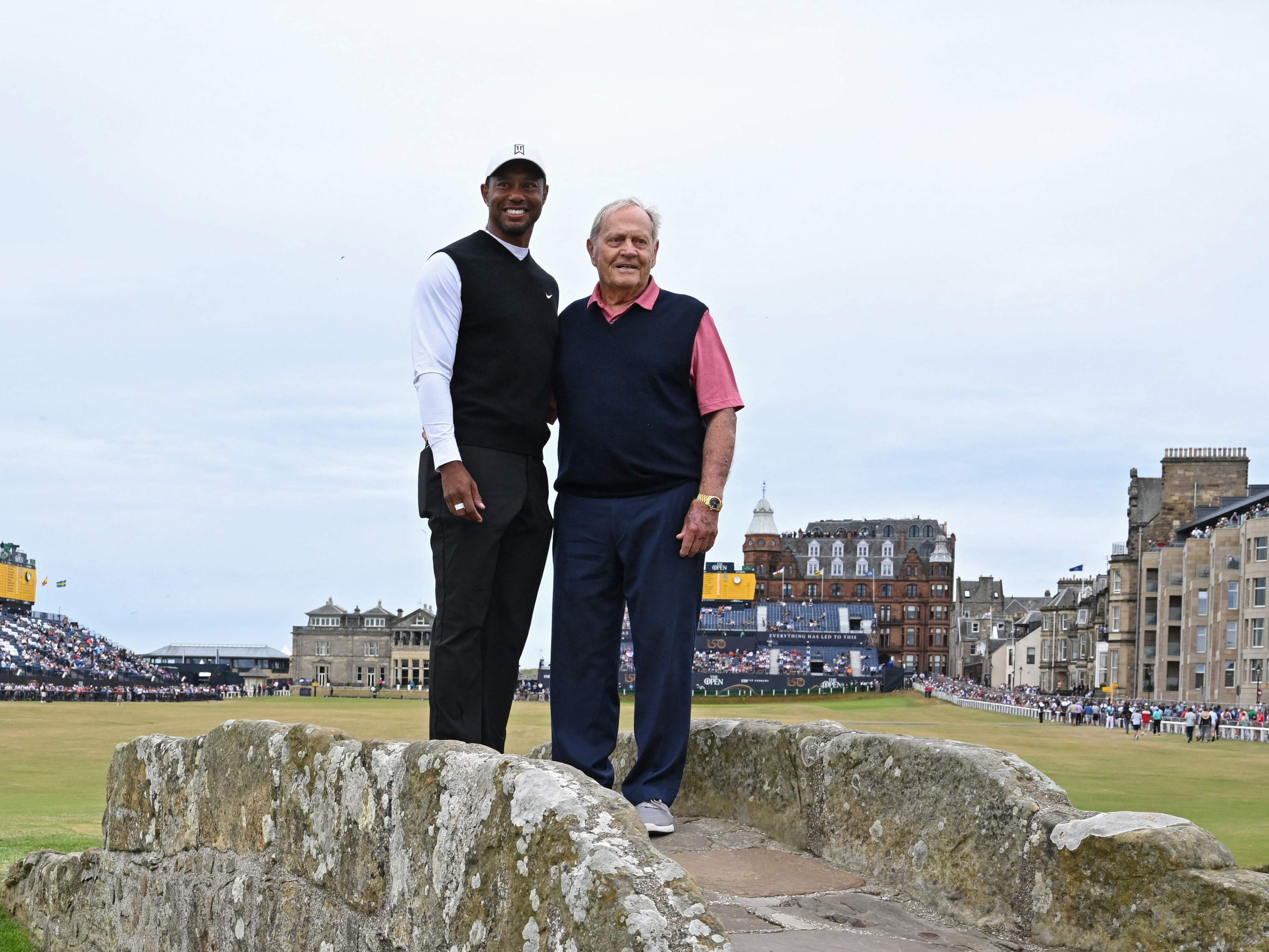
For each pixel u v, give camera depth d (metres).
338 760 3.99
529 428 4.70
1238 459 94.75
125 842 6.00
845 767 4.50
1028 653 151.00
